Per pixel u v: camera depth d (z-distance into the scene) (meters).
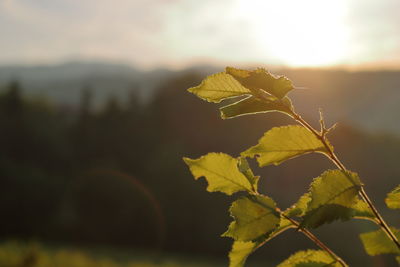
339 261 1.08
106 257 42.75
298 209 1.06
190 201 52.28
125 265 25.83
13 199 55.47
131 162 58.44
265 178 48.44
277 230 1.06
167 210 52.44
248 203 1.04
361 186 0.98
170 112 59.72
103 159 61.66
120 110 65.88
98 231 55.06
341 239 40.78
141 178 55.31
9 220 55.31
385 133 65.25
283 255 44.56
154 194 53.19
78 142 65.56
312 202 0.97
